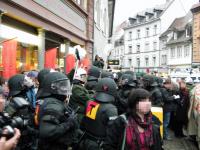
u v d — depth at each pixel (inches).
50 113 152.5
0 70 341.1
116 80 392.5
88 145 190.9
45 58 484.1
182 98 444.1
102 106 192.2
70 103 229.3
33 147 162.9
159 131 157.8
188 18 2544.3
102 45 1169.4
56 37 560.7
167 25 2792.8
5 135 100.9
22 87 208.2
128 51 3284.9
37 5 445.1
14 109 162.6
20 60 422.6
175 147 390.6
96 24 909.2
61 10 557.3
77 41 681.6
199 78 645.3
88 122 194.9
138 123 154.9
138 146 151.7
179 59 2367.1
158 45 2817.4
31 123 165.9
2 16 371.2
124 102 273.7
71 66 438.9
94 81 298.8
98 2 964.6
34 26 454.6
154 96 359.6
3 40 374.9
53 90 160.4
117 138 157.3
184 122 446.6
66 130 153.3
